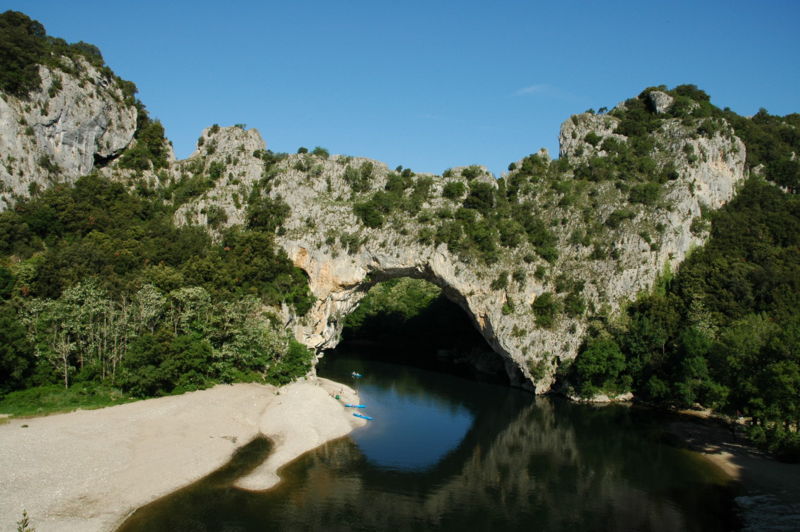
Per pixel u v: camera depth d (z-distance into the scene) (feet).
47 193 300.20
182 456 164.96
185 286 265.13
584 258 325.83
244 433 196.24
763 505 152.05
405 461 185.98
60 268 238.89
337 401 257.75
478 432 229.86
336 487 158.20
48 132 319.47
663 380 268.00
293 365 280.72
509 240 331.36
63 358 207.51
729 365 208.44
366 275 331.98
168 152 404.16
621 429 235.81
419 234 321.32
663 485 169.07
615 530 138.62
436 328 458.09
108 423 177.37
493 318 315.78
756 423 188.44
